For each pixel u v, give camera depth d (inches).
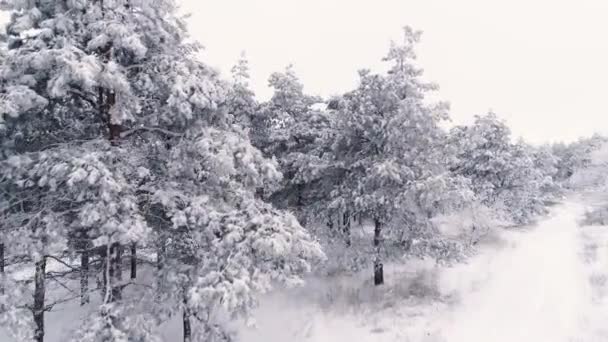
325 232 657.6
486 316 456.8
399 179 513.0
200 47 373.1
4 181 306.5
